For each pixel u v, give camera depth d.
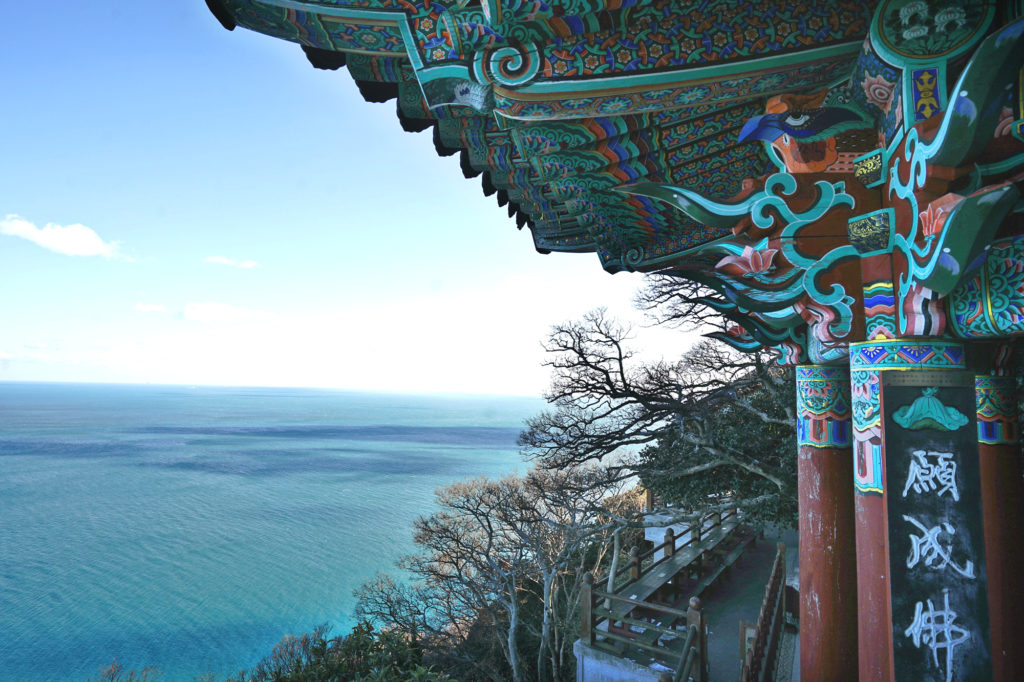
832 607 3.99
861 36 2.43
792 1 2.42
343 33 2.54
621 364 15.42
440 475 104.75
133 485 94.31
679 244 4.33
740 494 13.77
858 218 2.55
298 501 81.44
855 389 2.66
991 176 2.11
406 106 3.23
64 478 100.62
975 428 2.37
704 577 14.08
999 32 1.75
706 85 2.56
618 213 4.11
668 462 15.06
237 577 48.38
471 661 16.72
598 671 10.04
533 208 4.59
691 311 15.66
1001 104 1.87
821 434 4.15
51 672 32.38
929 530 2.33
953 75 2.22
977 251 1.97
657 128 3.21
